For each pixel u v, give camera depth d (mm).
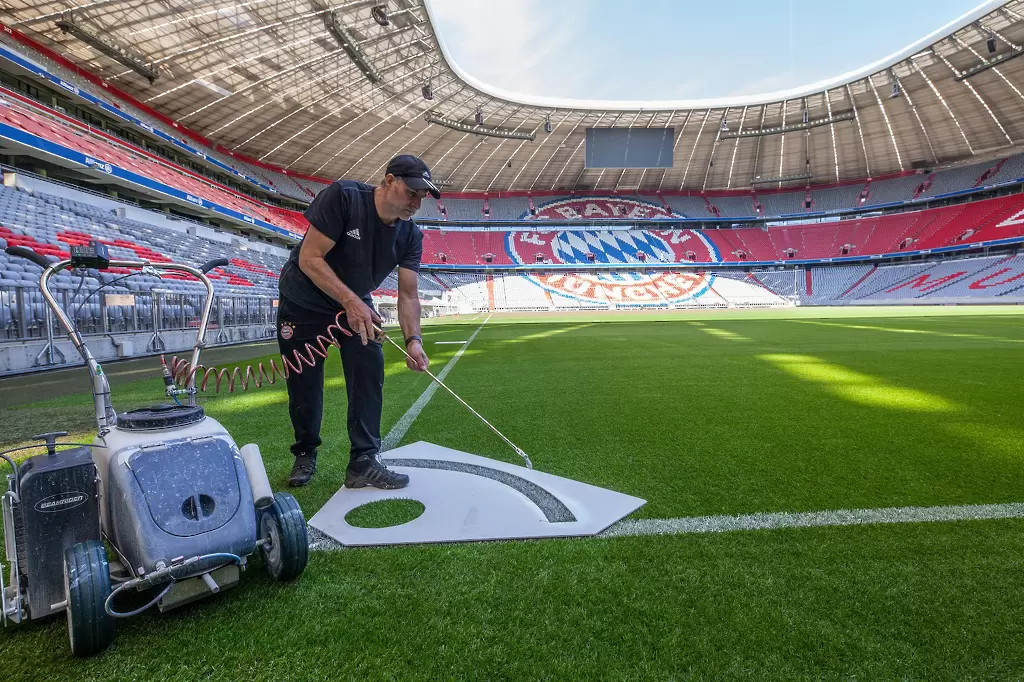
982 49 27312
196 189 23797
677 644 1191
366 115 31766
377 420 2395
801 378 5402
